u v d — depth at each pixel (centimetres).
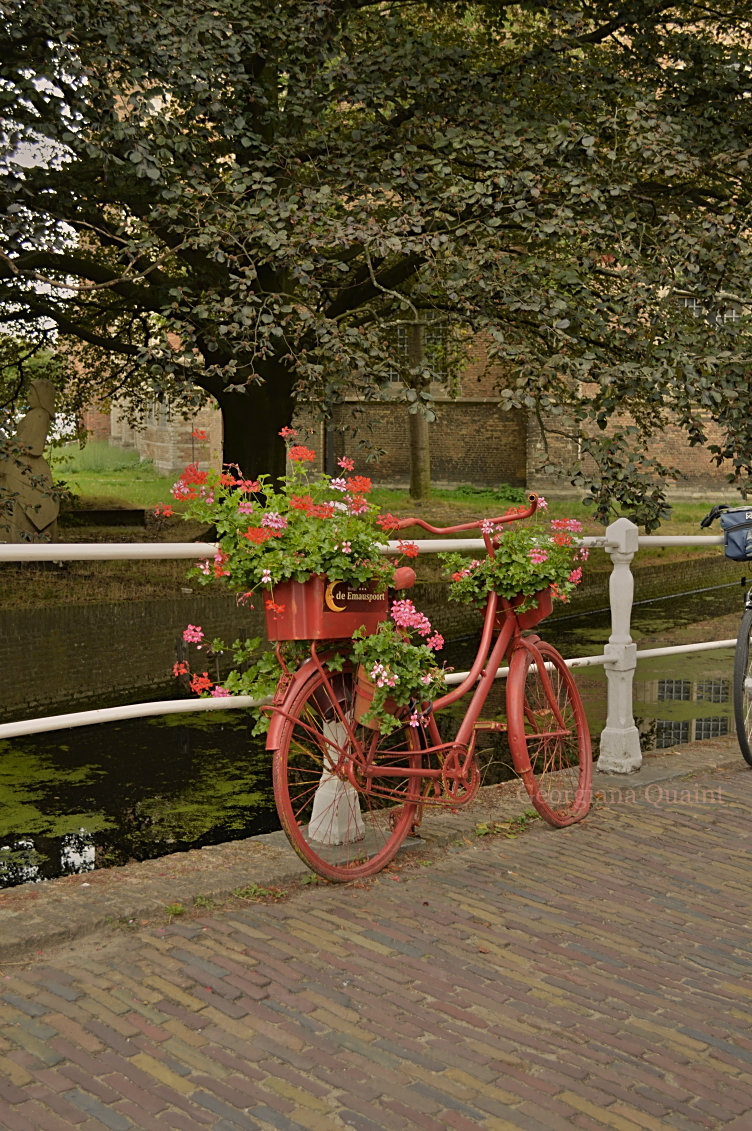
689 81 1262
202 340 1230
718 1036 307
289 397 1642
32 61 951
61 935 335
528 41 1434
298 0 1141
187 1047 279
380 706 405
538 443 3331
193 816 801
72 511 2303
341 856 425
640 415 1592
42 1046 274
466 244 1098
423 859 440
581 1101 269
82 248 1720
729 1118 266
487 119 1141
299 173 1173
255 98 1138
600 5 1330
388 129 1209
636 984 337
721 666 1385
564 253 1153
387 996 315
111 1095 255
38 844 731
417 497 3030
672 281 1091
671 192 1380
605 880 427
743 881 434
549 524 494
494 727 473
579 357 1086
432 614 1582
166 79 984
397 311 1606
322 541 385
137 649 1320
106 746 1023
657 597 2180
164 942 340
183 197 1069
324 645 406
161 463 3606
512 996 322
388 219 1102
